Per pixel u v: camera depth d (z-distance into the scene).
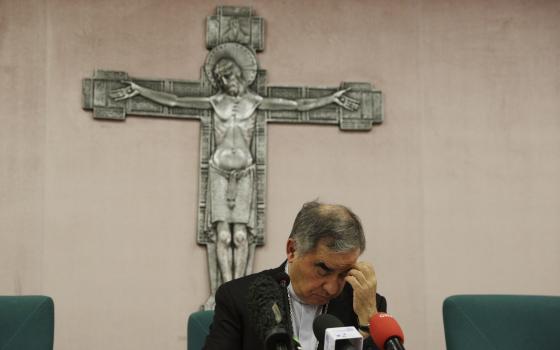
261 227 5.09
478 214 5.29
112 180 5.10
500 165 5.35
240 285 2.60
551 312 3.03
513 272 5.25
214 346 2.51
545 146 5.38
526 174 5.35
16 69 5.11
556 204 5.33
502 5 5.50
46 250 4.98
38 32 5.17
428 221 5.26
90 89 5.11
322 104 5.24
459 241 5.26
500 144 5.37
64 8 5.21
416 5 5.46
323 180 5.24
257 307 1.78
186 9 5.32
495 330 3.01
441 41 5.45
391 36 5.43
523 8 5.49
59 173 5.06
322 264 2.29
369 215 5.23
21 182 5.02
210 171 5.09
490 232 5.28
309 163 5.25
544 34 5.49
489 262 5.25
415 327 5.15
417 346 5.13
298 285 2.40
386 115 5.34
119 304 5.00
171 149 5.17
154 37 5.27
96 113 5.09
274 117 5.22
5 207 4.98
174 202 5.13
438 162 5.32
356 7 5.43
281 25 5.37
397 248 5.21
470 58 5.44
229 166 5.08
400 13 5.45
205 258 5.10
